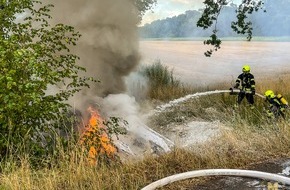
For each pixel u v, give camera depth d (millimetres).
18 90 4738
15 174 4012
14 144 4828
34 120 5023
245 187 4012
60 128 5266
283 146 5250
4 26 5340
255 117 8789
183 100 11562
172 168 4535
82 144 4922
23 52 4629
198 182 4168
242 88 9648
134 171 4391
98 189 3850
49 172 4250
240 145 5199
